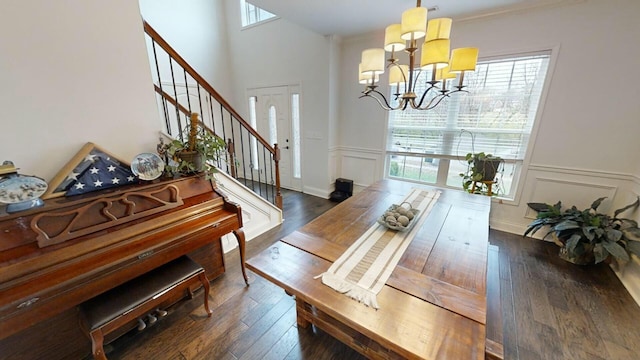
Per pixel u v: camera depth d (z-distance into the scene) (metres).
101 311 1.22
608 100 2.21
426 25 1.30
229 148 3.01
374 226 1.64
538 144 2.57
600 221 2.12
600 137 2.29
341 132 3.90
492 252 1.92
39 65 1.35
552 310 1.76
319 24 2.84
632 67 2.08
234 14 4.34
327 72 3.51
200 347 1.50
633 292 1.87
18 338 1.24
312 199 3.99
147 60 1.75
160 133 1.90
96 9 1.50
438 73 1.64
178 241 1.52
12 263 1.09
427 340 0.85
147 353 1.46
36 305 1.06
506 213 2.89
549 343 1.52
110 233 1.36
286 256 1.33
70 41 1.43
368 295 1.05
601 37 2.13
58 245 1.22
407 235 1.52
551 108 2.44
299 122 4.06
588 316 1.71
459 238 1.49
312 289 1.09
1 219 1.13
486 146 2.91
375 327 0.91
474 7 2.36
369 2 2.23
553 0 2.21
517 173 2.79
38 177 1.30
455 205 2.00
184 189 1.78
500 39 2.53
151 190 1.58
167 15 3.81
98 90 1.57
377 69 1.51
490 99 2.76
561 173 2.52
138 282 1.41
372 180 3.79
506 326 1.64
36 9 1.31
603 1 2.07
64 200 1.35
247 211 2.66
